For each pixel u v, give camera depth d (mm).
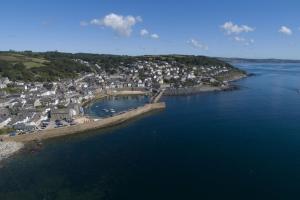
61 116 194750
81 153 137500
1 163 126188
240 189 102625
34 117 191250
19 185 107312
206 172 115688
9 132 163375
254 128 172750
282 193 99750
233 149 139000
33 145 147625
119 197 99062
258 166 119875
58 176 114000
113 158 131000
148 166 122125
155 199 97688
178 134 164250
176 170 117875
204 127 177250
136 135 164250
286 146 141625
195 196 98750
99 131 174000
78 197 99438
